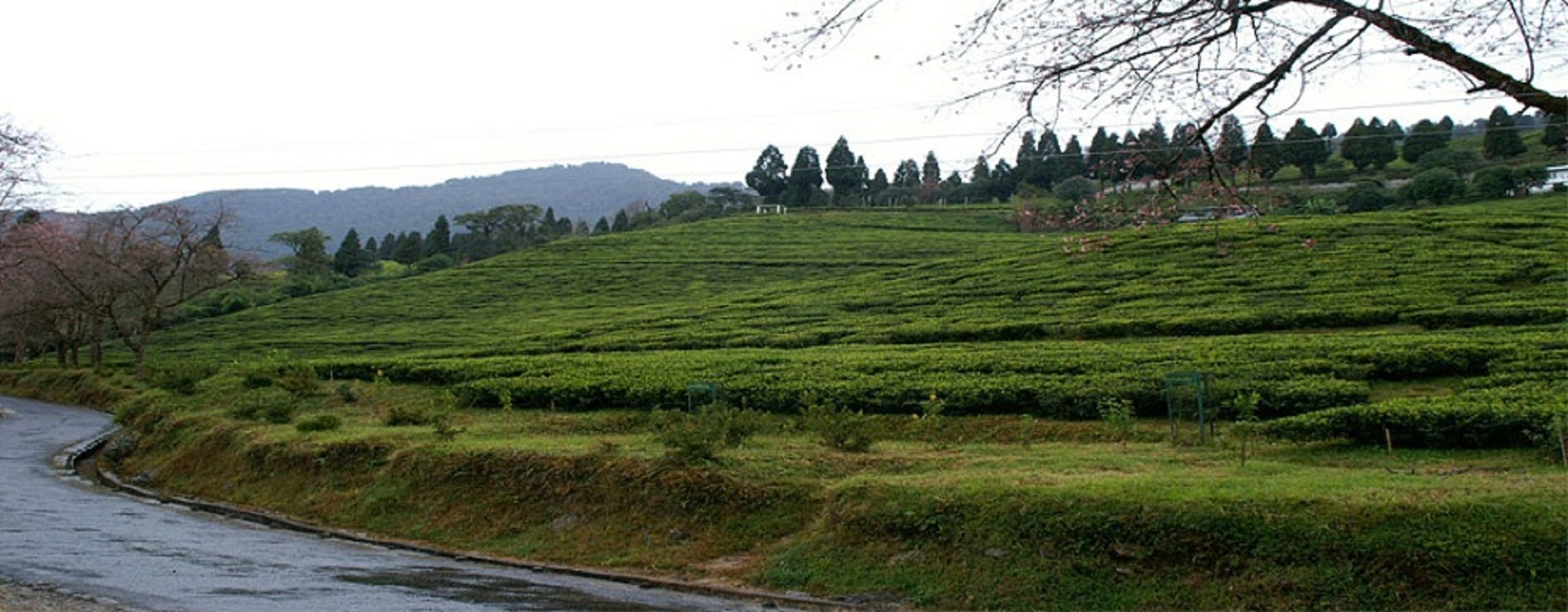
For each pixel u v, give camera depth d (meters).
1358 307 29.02
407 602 10.59
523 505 15.45
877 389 22.08
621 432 21.97
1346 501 10.45
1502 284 31.42
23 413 40.91
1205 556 10.34
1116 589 10.41
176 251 51.69
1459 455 14.80
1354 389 18.64
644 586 12.25
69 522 15.66
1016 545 11.18
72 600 9.99
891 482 12.98
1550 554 9.45
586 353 36.50
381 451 18.50
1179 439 17.50
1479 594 9.30
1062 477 12.94
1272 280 35.12
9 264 40.28
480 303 67.06
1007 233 75.69
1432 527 9.89
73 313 56.62
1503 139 59.31
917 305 40.34
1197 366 22.03
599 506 14.75
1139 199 11.02
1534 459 14.12
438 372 31.22
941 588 11.09
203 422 24.47
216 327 66.81
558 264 78.44
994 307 37.28
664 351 35.38
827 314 41.09
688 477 14.38
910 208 96.38
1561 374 18.80
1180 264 40.53
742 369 26.22
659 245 82.44
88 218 52.50
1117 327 30.19
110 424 35.38
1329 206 53.22
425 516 16.11
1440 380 21.27
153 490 21.06
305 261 88.56
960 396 21.06
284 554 13.67
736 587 12.03
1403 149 66.62
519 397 25.28
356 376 34.31
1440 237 40.28
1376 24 8.94
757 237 82.12
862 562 11.87
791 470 14.68
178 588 10.77
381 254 130.25
